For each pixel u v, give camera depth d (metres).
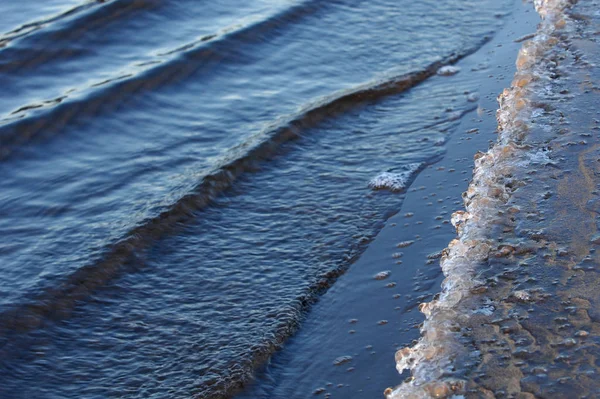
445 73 7.25
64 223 5.12
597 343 2.95
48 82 7.22
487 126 6.05
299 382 3.67
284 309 4.19
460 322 3.14
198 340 4.01
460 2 8.84
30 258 4.73
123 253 4.75
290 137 6.15
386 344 3.84
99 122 6.47
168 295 4.42
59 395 3.71
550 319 3.11
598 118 4.64
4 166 5.88
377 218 5.02
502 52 7.52
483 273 3.43
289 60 7.57
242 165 5.71
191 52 7.49
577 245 3.53
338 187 5.45
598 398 2.70
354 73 7.32
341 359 3.78
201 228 5.05
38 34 7.82
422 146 5.88
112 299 4.39
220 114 6.59
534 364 2.89
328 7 8.56
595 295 3.21
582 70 5.31
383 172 5.56
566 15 6.38
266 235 4.95
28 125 6.34
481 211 3.87
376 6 8.70
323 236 4.88
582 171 4.10
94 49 7.74
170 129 6.38
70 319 4.23
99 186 5.57
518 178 4.10
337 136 6.23
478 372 2.88
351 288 4.34
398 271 4.43
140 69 7.23
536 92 5.04
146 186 5.53
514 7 8.65
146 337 4.07
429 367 2.95
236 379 3.70
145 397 3.66
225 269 4.62
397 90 6.95
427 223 4.88
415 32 8.12
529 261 3.46
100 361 3.92
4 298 4.34
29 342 4.05
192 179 5.52
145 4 8.32
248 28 7.96
